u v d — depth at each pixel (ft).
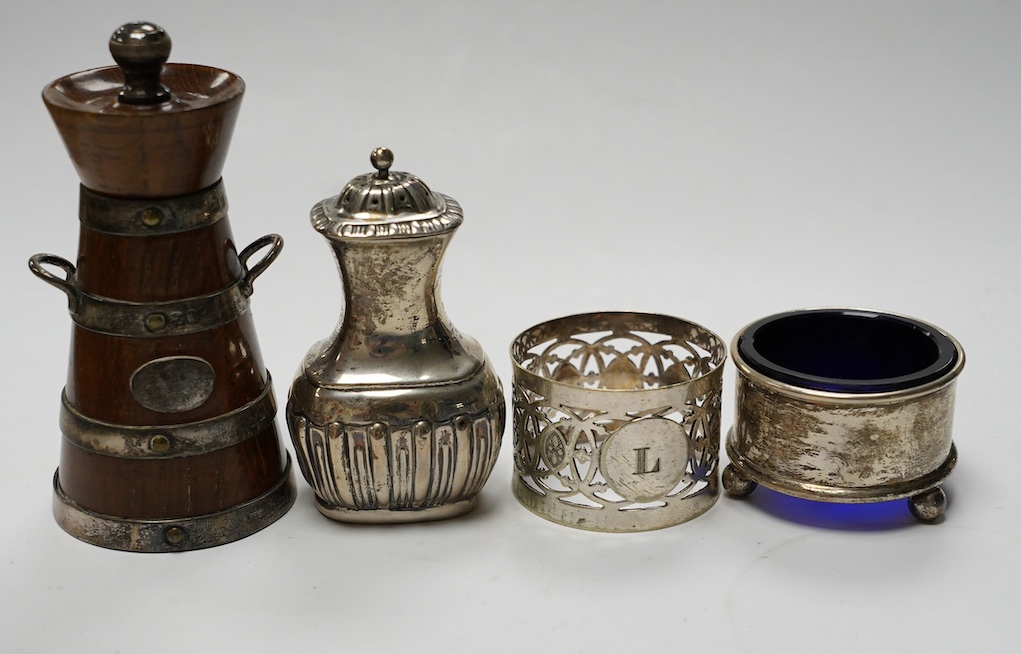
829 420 1.37
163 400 1.37
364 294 1.36
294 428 1.39
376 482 1.39
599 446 1.40
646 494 1.41
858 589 1.36
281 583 1.38
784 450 1.40
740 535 1.43
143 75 1.33
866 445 1.38
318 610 1.35
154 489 1.40
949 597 1.35
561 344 1.55
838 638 1.31
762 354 1.46
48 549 1.42
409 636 1.32
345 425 1.37
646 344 1.57
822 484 1.40
